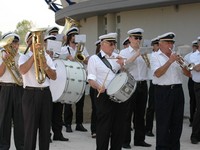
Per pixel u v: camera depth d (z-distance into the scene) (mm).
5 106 7086
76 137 9164
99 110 6305
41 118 6016
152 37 14305
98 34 17297
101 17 17203
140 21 14812
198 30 12570
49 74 5902
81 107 9898
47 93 6023
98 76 6398
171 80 6988
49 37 7859
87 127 10648
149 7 13969
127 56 7859
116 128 6414
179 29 13219
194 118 8656
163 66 6812
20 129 7113
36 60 5727
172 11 13445
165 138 7035
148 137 9383
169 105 7000
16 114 7113
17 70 6988
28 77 5945
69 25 10664
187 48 6949
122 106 6359
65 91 8188
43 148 6023
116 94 6027
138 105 8188
